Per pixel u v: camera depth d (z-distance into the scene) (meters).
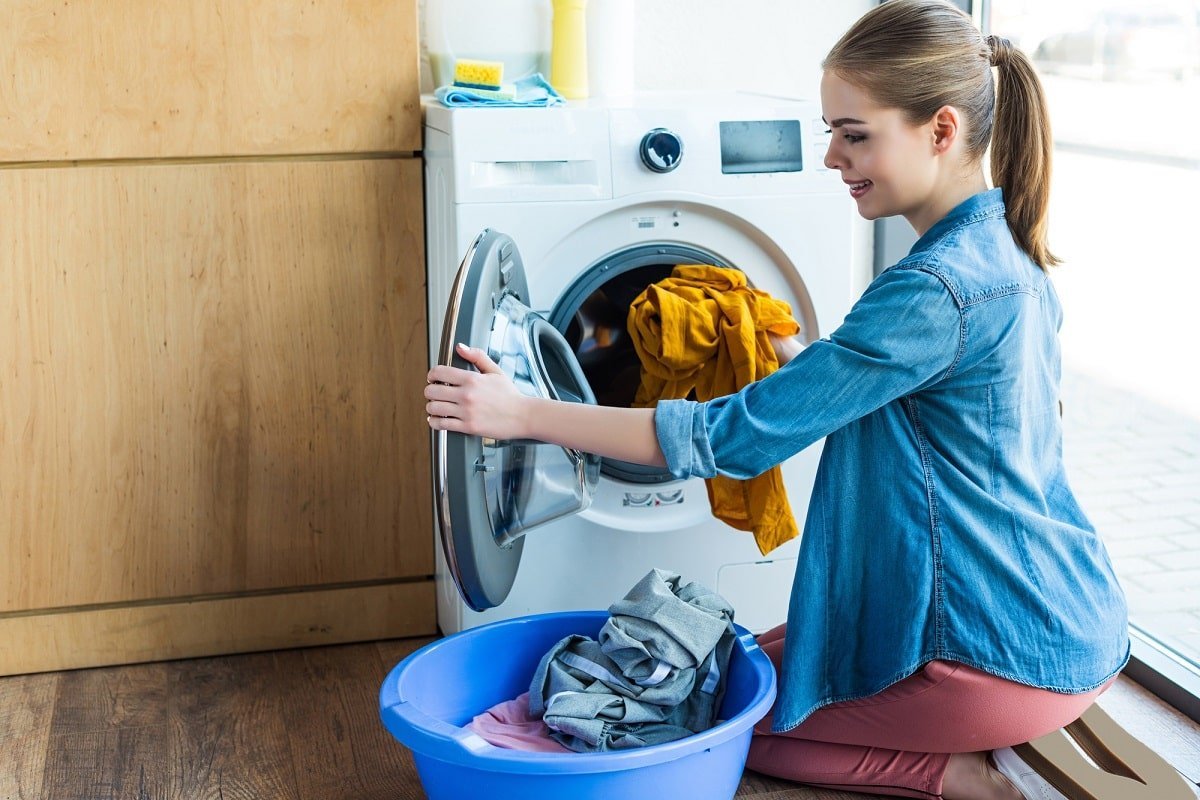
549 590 1.87
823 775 1.54
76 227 1.81
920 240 1.38
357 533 2.00
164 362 1.88
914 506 1.38
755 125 1.83
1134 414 2.36
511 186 1.72
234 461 1.93
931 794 1.50
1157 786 1.42
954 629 1.37
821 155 1.86
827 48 2.47
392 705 1.36
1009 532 1.37
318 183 1.86
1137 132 2.24
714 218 1.84
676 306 1.67
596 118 1.75
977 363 1.33
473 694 1.61
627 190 1.77
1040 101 1.35
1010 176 1.36
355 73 1.84
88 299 1.83
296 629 2.02
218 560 1.97
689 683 1.48
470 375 1.32
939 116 1.31
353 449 1.97
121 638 1.96
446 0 2.02
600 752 1.27
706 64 2.42
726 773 1.38
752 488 1.75
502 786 1.29
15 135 1.76
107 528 1.92
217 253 1.85
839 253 1.89
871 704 1.44
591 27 2.09
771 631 1.70
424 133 1.90
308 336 1.91
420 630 2.07
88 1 1.74
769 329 1.74
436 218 1.83
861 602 1.43
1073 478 2.55
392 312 1.93
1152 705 1.82
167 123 1.80
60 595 1.93
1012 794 1.46
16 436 1.86
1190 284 2.19
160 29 1.77
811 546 1.43
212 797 1.56
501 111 1.71
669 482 1.89
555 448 1.52
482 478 1.37
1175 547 2.26
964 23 1.33
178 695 1.86
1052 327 1.43
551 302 1.79
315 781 1.60
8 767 1.64
